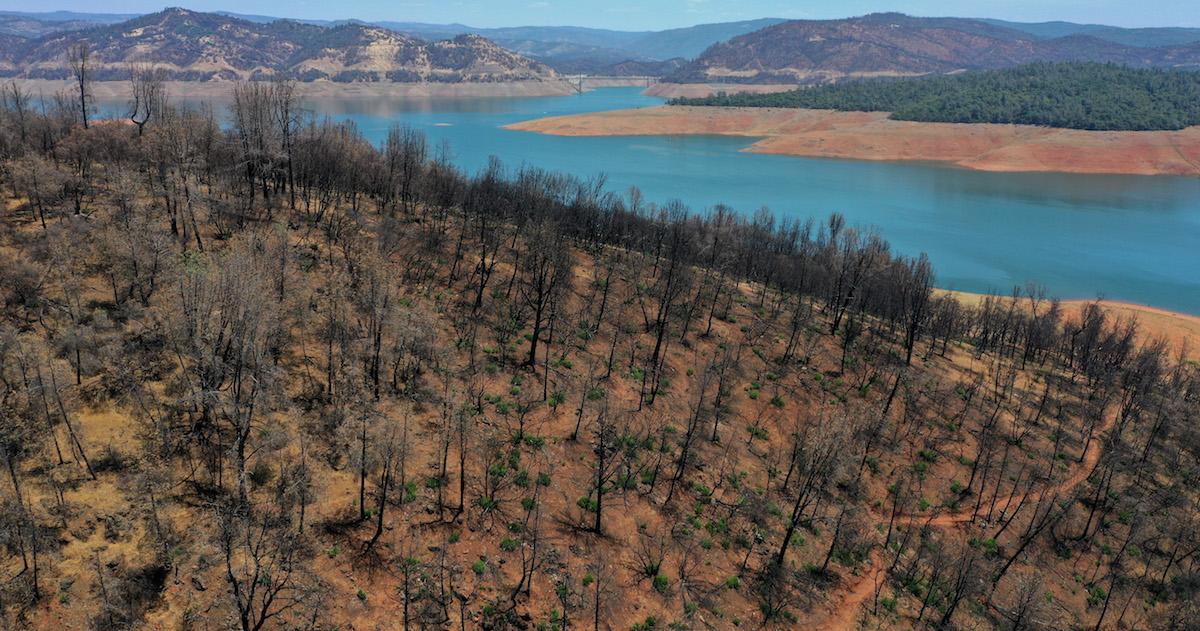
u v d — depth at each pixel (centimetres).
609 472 6725
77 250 7312
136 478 5125
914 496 7688
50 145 11312
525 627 5019
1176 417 9288
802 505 6353
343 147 13238
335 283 8138
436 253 10319
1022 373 11375
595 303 10325
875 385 9669
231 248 7938
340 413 6278
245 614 4141
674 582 5744
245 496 5022
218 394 5497
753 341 10338
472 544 5506
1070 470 8500
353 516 5409
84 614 4303
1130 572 7038
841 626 5806
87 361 5959
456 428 6444
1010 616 6256
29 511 4619
